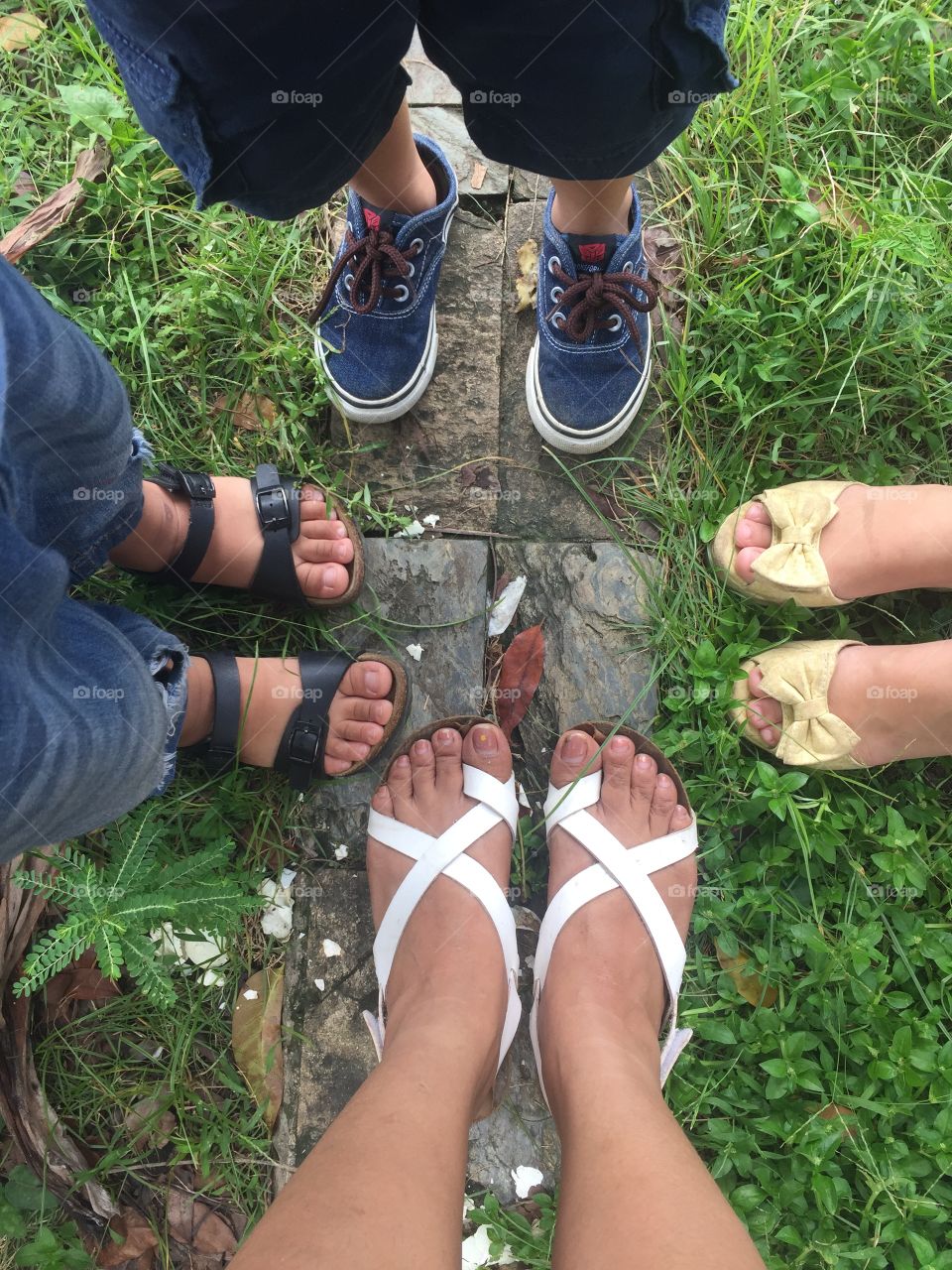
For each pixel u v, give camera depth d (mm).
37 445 637
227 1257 1123
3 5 1378
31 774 605
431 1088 816
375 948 1129
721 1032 1124
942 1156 1071
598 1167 751
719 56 709
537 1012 1064
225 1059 1172
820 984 1128
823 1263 1088
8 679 580
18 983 1040
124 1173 1141
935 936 1166
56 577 630
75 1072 1159
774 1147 1133
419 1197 680
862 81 1321
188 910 1079
